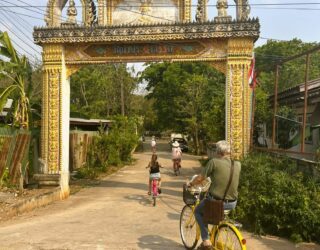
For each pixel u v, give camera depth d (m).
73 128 25.95
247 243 7.69
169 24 12.83
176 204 12.74
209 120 22.94
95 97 44.19
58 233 8.20
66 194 14.10
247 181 9.20
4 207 10.30
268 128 18.33
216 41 12.95
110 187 17.00
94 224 9.30
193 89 39.31
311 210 7.79
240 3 12.68
